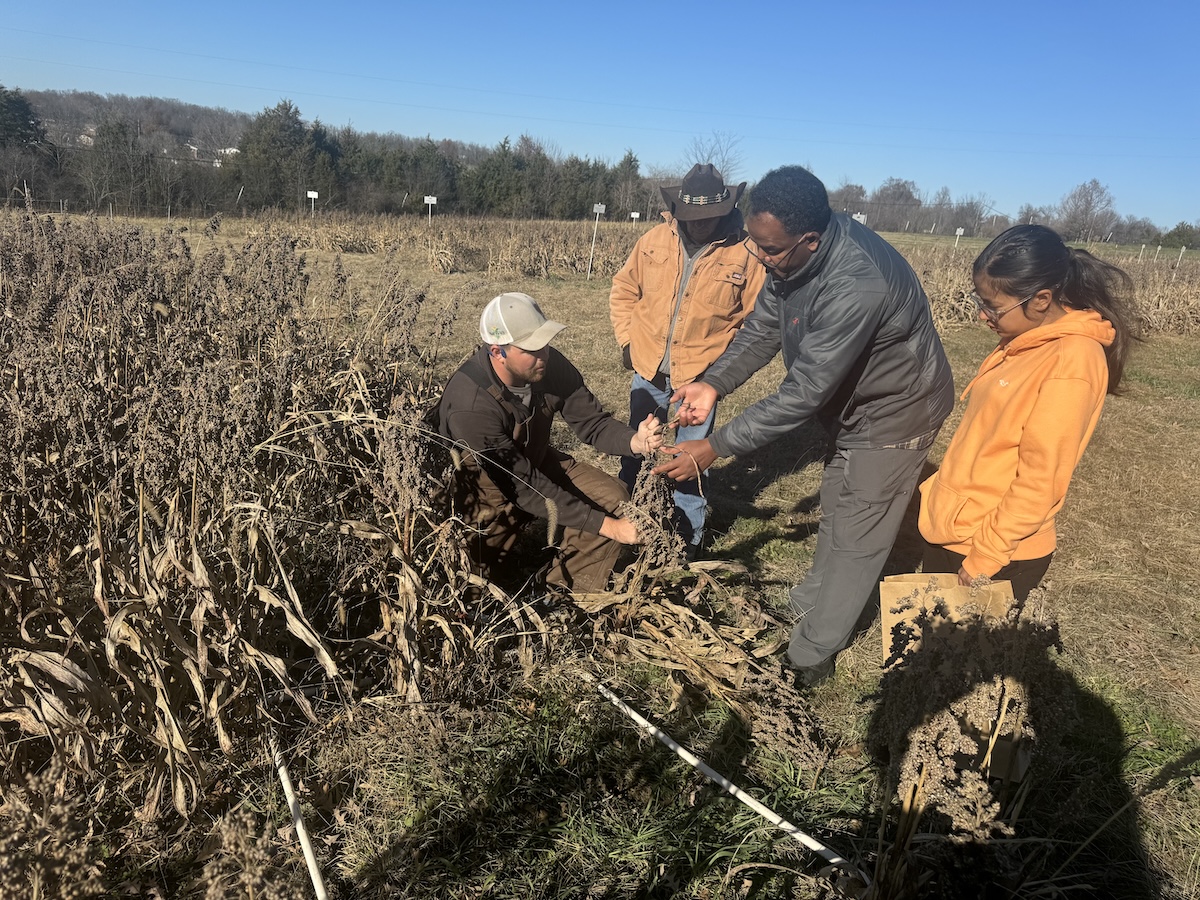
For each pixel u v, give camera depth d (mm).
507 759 2545
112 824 2219
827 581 3014
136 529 2461
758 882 2229
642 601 3195
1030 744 2129
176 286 5012
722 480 5512
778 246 2555
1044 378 2359
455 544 2693
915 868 1979
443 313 4156
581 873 2217
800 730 2791
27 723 2094
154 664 2086
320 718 2539
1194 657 3586
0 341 3865
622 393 7363
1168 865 2406
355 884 2133
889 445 2854
